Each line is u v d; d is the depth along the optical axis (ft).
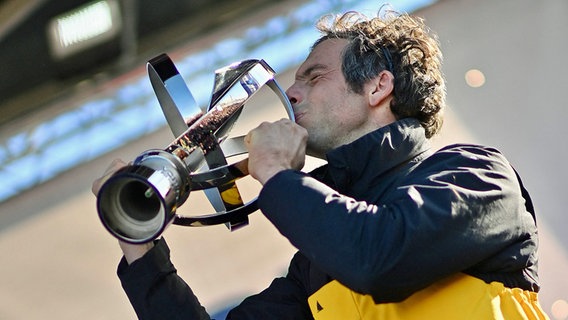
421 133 20.34
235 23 48.62
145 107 46.47
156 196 17.79
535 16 45.55
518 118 41.78
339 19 22.04
